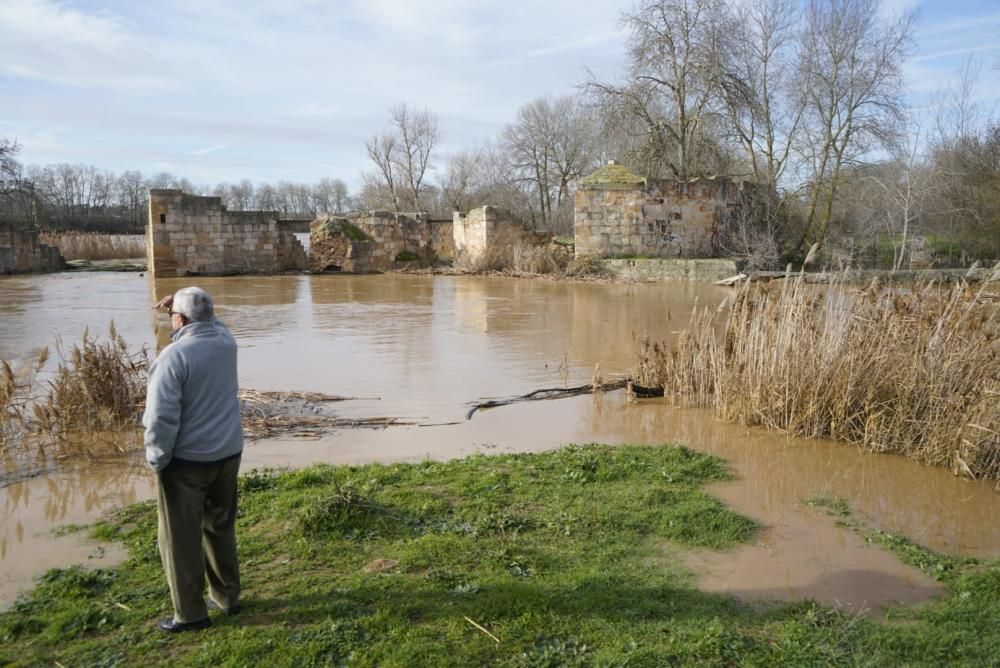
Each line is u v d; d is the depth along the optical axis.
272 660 3.55
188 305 3.94
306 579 4.38
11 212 54.12
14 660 3.61
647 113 32.28
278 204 96.88
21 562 4.75
